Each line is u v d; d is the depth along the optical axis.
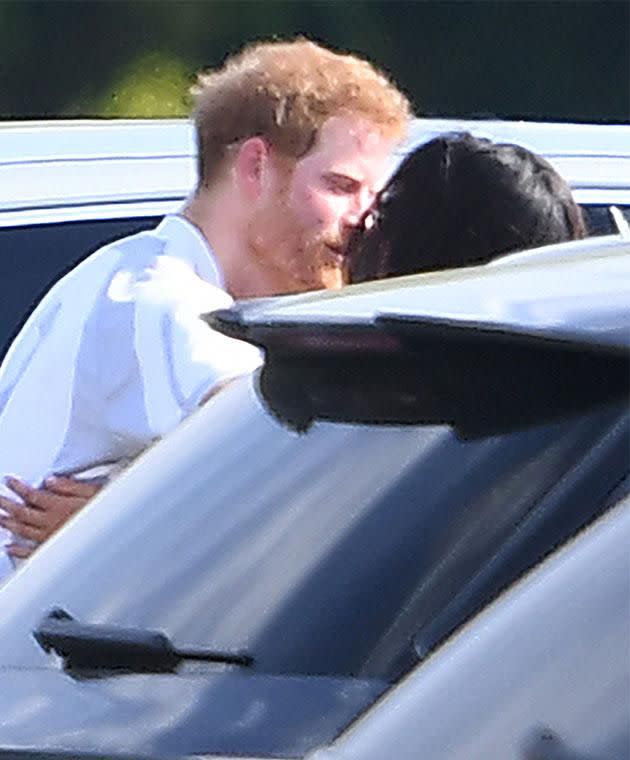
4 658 10.30
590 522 9.03
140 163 17.44
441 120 17.81
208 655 9.96
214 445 10.80
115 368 13.56
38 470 13.73
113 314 13.62
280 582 10.08
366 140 14.28
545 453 9.53
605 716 8.04
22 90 55.72
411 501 9.88
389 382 10.07
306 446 10.48
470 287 10.04
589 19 58.66
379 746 8.37
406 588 9.68
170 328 13.50
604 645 8.16
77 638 10.13
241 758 8.99
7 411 13.88
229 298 13.79
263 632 9.96
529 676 8.23
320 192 14.17
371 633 9.66
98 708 9.61
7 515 13.73
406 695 8.46
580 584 8.33
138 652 10.01
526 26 59.12
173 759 8.94
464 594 9.49
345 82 14.30
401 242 12.70
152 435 13.46
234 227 14.20
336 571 9.95
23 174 17.11
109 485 11.05
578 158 17.88
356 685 9.48
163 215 17.38
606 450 9.34
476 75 59.09
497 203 12.58
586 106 58.78
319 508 10.19
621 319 9.38
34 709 9.70
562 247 10.95
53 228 17.09
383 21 59.19
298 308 10.08
